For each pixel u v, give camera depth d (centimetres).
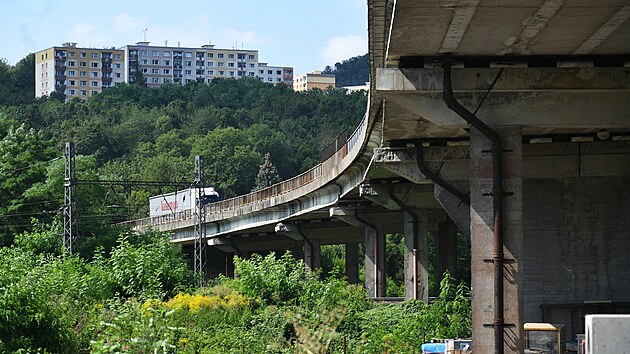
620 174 3712
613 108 2569
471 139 2570
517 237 2531
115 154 19238
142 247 5575
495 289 2511
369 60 2842
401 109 3156
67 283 4809
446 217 7181
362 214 6938
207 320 4253
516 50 2427
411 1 1962
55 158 8825
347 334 3709
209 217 9600
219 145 17325
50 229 7594
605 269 3741
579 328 3706
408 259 5625
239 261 5131
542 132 3503
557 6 1995
